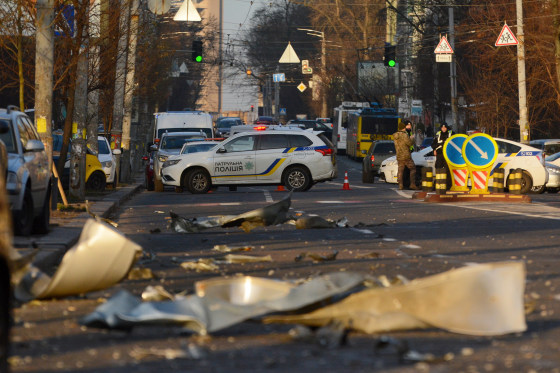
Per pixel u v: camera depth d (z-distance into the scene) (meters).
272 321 18.92
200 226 46.94
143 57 126.19
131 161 133.00
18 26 63.28
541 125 172.00
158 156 106.12
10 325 15.16
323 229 48.38
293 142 97.12
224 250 37.31
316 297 19.14
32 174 41.25
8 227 14.94
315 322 18.77
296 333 18.33
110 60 89.62
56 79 78.12
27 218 40.88
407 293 18.31
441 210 63.25
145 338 18.81
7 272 14.91
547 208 66.06
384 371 15.88
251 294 19.84
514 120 164.75
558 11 126.94
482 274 18.16
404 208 65.50
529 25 155.38
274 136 97.25
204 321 18.61
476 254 35.75
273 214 46.75
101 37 77.00
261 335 19.06
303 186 96.50
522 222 52.94
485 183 75.31
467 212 61.28
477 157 75.19
